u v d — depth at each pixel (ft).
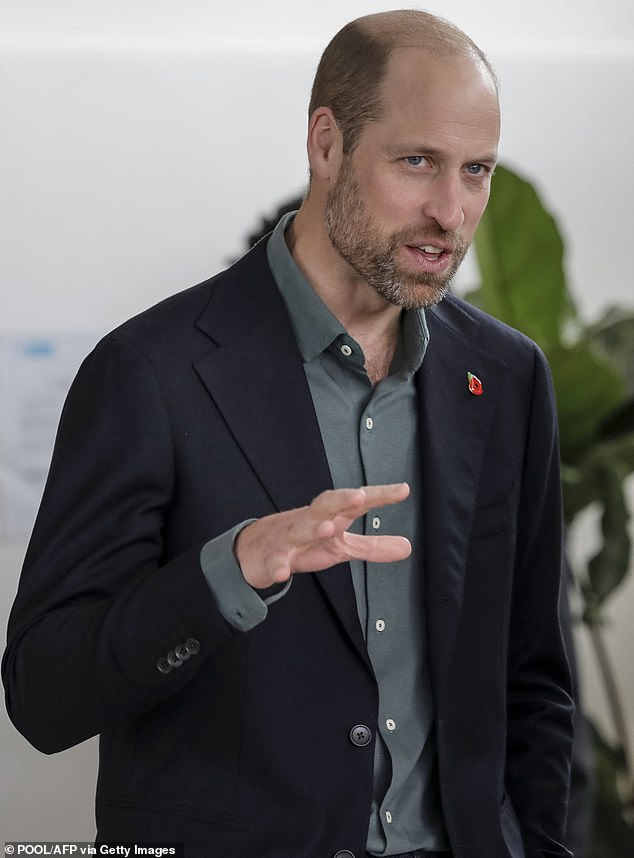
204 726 8.91
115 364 8.99
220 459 9.01
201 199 22.49
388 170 8.56
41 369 22.30
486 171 8.77
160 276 22.49
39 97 22.06
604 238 24.48
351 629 9.01
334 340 9.36
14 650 8.84
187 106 22.36
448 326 10.25
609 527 20.58
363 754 9.02
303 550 7.82
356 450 9.52
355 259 8.80
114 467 8.77
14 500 22.26
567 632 11.59
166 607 8.07
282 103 22.52
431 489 9.55
